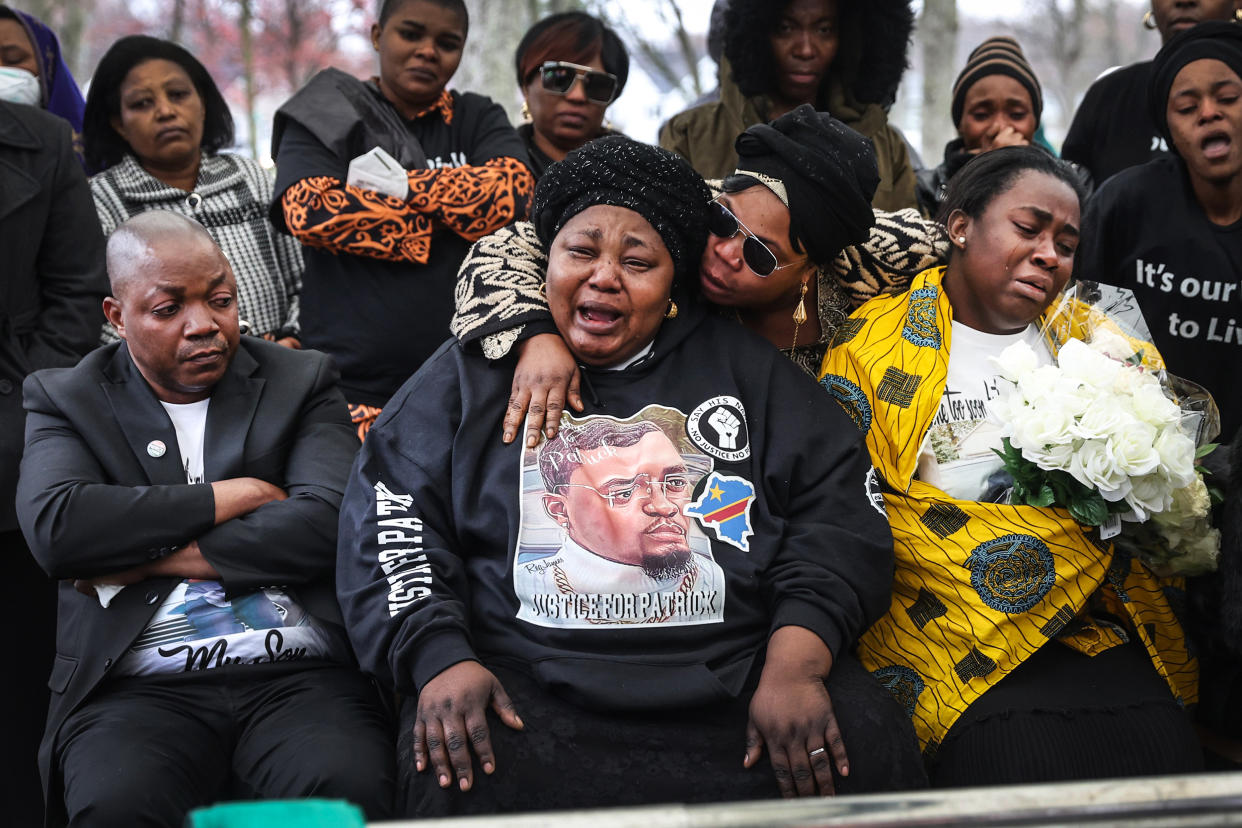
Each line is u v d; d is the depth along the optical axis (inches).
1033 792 54.1
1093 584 95.3
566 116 144.6
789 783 80.7
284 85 611.5
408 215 125.6
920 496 95.9
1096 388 93.6
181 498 91.2
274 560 92.4
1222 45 120.6
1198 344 125.6
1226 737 106.7
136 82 134.9
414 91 137.6
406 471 90.4
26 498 91.5
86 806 80.0
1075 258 119.3
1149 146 149.5
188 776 85.7
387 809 83.4
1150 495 91.7
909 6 139.1
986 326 104.0
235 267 136.3
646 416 91.1
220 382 99.3
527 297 94.4
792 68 137.3
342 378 127.6
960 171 105.0
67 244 118.6
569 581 85.7
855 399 100.2
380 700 94.7
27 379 97.7
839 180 93.0
